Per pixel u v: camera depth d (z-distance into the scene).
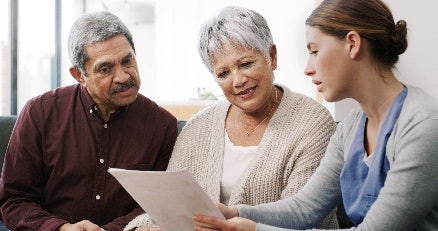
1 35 4.37
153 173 1.01
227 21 1.39
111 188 1.63
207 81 6.24
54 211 1.65
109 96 1.54
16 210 1.57
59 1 5.62
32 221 1.51
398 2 2.64
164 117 1.73
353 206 1.11
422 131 0.94
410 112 0.98
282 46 5.61
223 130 1.54
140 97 1.75
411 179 0.94
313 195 1.25
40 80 5.21
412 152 0.94
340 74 1.03
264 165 1.43
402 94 1.03
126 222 1.54
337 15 1.01
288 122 1.47
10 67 4.38
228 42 1.37
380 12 1.01
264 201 1.42
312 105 1.49
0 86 4.40
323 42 1.03
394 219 0.95
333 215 1.45
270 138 1.46
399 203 0.94
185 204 1.06
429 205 0.95
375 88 1.04
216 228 1.08
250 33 1.36
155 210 1.13
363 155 1.09
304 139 1.42
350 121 1.19
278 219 1.23
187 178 0.98
